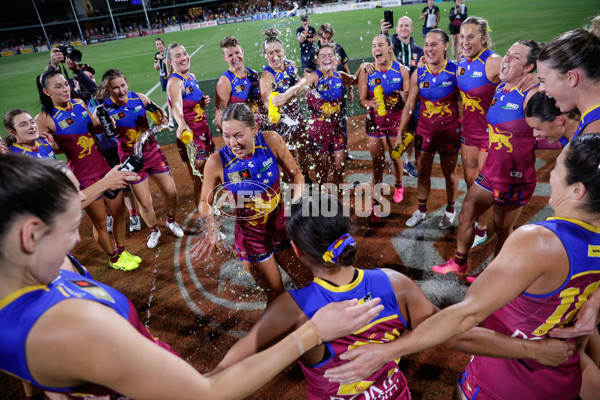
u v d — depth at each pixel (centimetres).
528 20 1627
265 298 307
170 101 397
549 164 462
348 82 436
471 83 312
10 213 69
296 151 448
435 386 219
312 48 727
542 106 180
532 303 122
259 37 2100
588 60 140
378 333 120
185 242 394
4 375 263
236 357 112
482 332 119
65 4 4534
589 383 147
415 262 327
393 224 386
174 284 333
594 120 143
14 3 4416
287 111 444
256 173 234
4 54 3322
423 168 359
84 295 83
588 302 123
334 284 117
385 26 523
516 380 137
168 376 78
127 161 163
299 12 3369
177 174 555
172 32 3591
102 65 1903
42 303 74
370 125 395
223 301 308
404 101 383
